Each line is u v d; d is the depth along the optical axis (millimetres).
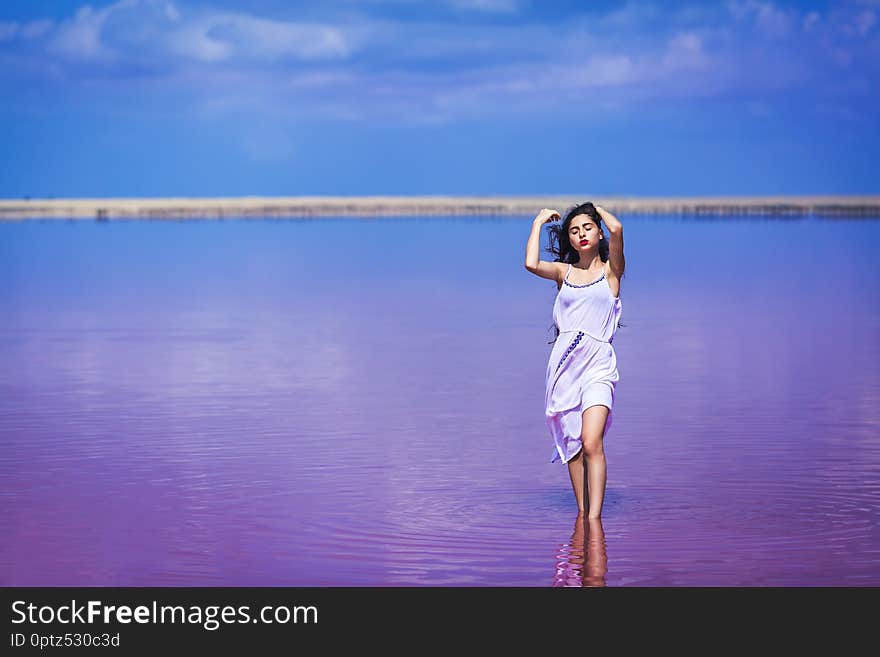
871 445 10977
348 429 11922
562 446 8883
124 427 12047
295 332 21203
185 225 99438
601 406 8609
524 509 8820
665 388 14367
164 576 7336
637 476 9844
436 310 25328
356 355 17922
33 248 56875
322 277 36281
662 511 8750
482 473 9992
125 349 18828
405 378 15477
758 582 7184
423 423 12266
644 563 7523
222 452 10820
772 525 8352
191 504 8938
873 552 7707
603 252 9039
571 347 8797
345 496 9180
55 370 16359
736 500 9039
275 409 13117
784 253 48062
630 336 20016
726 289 30172
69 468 10156
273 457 10609
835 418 12320
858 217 106188
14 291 31188
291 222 109188
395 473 9984
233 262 44938
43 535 8141
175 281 34781
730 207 136125
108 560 7613
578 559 7609
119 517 8586
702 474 9898
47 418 12586
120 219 122812
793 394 13852
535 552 7762
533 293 29734
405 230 83125
